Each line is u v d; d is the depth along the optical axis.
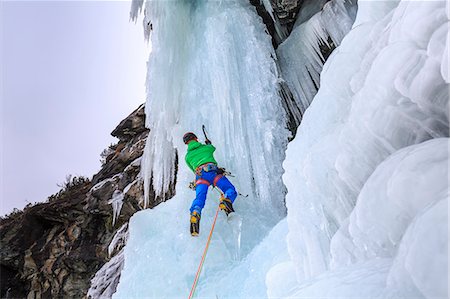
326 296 1.18
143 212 4.75
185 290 3.59
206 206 4.40
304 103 6.07
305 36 6.10
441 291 0.79
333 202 2.12
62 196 11.62
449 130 1.51
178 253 3.99
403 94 1.67
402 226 1.23
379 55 1.88
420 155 1.21
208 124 5.28
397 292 0.94
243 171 4.81
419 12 1.68
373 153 1.83
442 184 1.08
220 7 5.89
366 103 1.89
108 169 10.09
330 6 5.76
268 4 6.04
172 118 5.86
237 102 5.10
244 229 4.11
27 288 10.27
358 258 1.53
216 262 3.77
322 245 2.12
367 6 2.77
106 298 7.02
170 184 7.43
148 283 3.79
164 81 5.80
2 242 10.82
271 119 5.14
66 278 9.36
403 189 1.19
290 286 2.21
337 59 2.73
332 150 2.17
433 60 1.50
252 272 3.22
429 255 0.84
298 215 2.38
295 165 2.64
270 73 5.49
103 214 9.19
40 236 10.98
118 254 7.94
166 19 5.91
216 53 5.36
